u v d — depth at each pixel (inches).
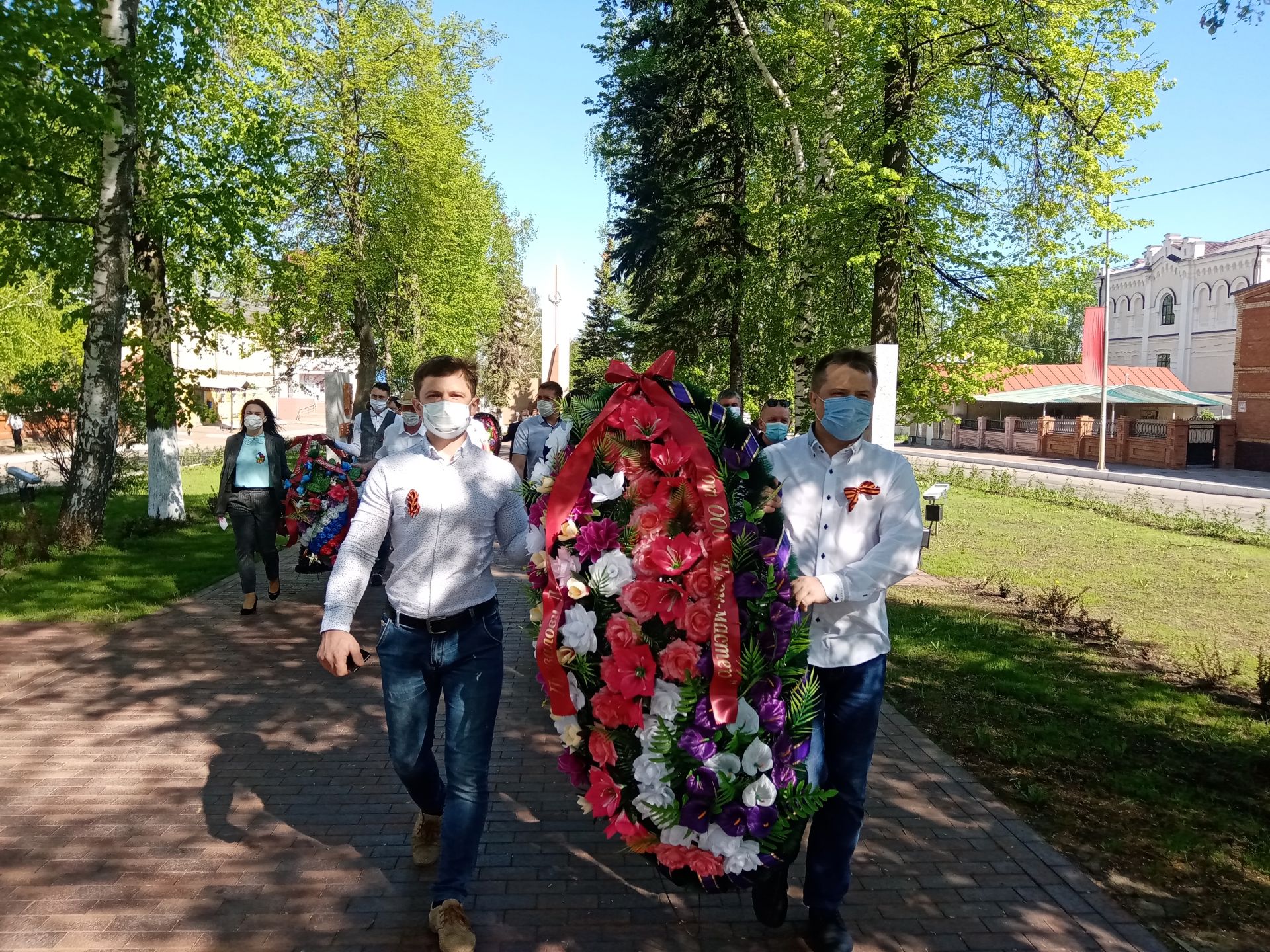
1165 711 224.4
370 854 145.7
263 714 213.5
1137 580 407.8
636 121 776.3
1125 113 534.0
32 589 344.2
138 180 502.9
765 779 110.8
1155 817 163.6
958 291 627.2
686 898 134.6
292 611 317.1
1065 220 579.5
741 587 110.3
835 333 645.3
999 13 517.7
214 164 505.4
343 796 168.2
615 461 114.8
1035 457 1626.5
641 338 818.2
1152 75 524.7
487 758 126.8
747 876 115.0
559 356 444.8
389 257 979.3
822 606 120.3
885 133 546.3
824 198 583.8
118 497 702.5
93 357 440.5
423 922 126.2
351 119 884.6
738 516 112.0
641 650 109.5
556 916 129.0
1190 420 1366.9
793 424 695.1
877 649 121.1
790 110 647.8
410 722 127.6
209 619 304.5
